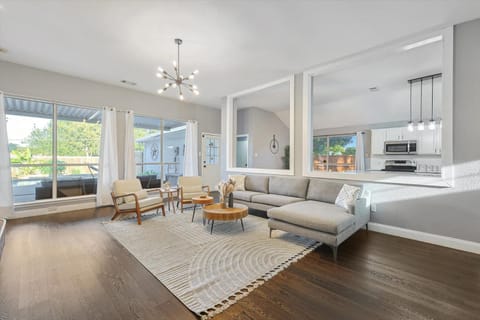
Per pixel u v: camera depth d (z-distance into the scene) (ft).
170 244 9.33
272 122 26.61
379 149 21.15
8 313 5.19
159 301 5.69
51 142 14.65
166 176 20.90
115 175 16.49
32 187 14.02
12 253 8.35
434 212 9.51
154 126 19.86
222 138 19.89
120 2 7.70
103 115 16.19
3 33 9.77
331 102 21.04
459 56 8.89
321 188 12.16
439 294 6.01
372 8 8.02
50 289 6.13
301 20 8.75
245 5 7.86
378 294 6.01
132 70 13.93
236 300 5.74
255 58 12.15
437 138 17.80
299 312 5.32
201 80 15.62
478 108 8.52
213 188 24.07
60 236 10.15
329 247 9.09
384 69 13.51
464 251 8.73
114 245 9.19
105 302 5.63
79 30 9.49
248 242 9.57
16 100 13.50
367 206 10.93
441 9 8.03
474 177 8.63
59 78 14.49
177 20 8.77
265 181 15.12
